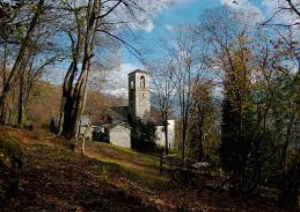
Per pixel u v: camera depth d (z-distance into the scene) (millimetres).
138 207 13703
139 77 92438
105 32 28812
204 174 30219
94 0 27078
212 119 59656
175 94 72750
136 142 79625
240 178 25578
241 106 27359
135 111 90312
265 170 26797
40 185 13047
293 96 23844
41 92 51500
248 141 26109
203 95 54781
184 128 57812
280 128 25188
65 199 12430
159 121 88375
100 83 58469
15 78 24344
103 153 44281
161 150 77188
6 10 9078
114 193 14570
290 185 23938
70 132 27141
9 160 13023
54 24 19672
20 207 10695
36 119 70312
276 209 22156
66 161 18469
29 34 13898
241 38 29672
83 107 27750
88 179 15922
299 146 24406
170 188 20391
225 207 18859
